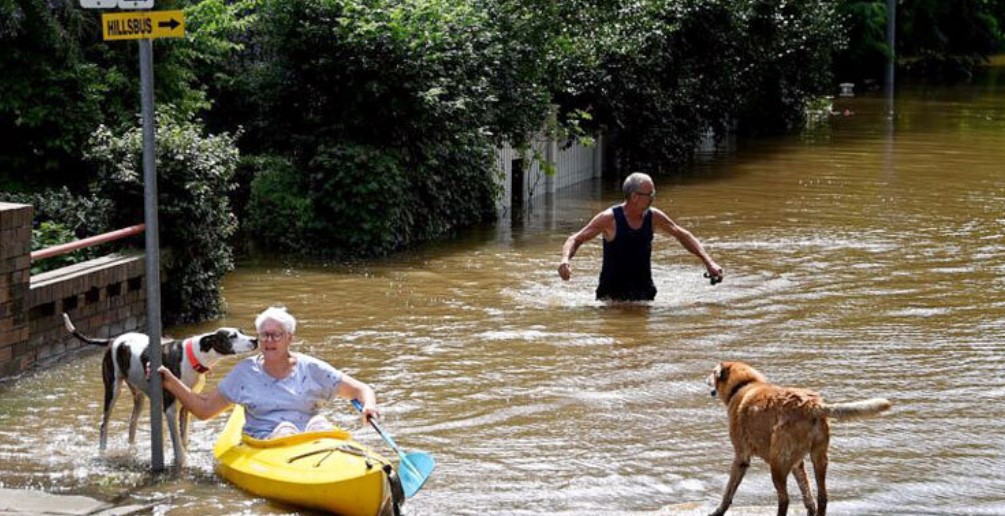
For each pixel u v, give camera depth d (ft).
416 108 77.05
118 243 56.59
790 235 79.92
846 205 92.38
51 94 67.26
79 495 35.35
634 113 111.75
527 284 66.13
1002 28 276.21
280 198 74.84
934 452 39.75
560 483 37.04
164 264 55.57
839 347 52.54
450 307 60.59
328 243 74.49
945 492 36.27
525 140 92.53
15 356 48.37
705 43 129.18
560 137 100.78
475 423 42.86
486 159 86.43
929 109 175.32
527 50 91.20
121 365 39.11
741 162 121.08
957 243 76.64
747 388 33.50
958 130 147.02
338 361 50.62
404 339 54.24
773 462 32.32
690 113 122.52
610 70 107.76
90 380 47.80
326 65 77.51
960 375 48.42
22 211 48.03
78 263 54.39
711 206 92.89
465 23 82.94
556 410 44.29
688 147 122.83
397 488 33.71
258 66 85.15
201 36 77.87
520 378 48.24
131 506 34.47
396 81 76.69
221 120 83.61
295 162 79.46
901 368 49.34
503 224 86.38
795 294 62.80
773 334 54.85
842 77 219.61
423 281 66.80
